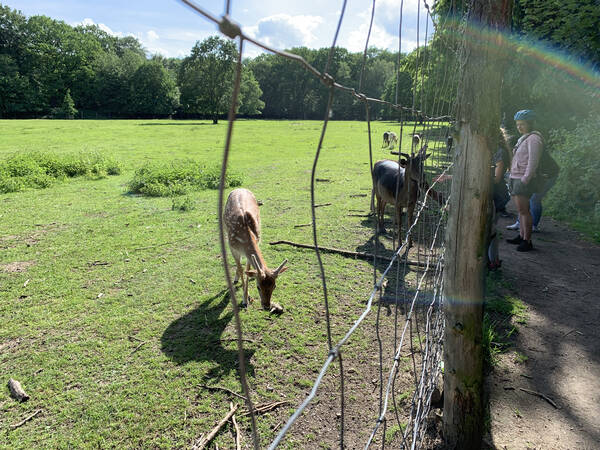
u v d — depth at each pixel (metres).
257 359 3.94
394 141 23.52
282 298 5.11
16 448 2.93
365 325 4.49
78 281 5.61
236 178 12.16
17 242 7.14
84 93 77.25
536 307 4.81
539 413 3.22
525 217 6.46
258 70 90.62
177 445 2.97
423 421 2.70
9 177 11.75
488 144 2.39
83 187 11.87
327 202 9.97
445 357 2.74
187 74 59.66
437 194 5.11
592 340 4.17
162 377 3.68
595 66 9.02
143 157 18.58
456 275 2.57
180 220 8.50
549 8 8.92
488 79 2.31
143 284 5.53
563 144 9.80
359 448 2.95
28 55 73.31
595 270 5.79
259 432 3.10
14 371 3.76
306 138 29.70
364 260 6.29
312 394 1.20
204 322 4.57
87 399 3.41
